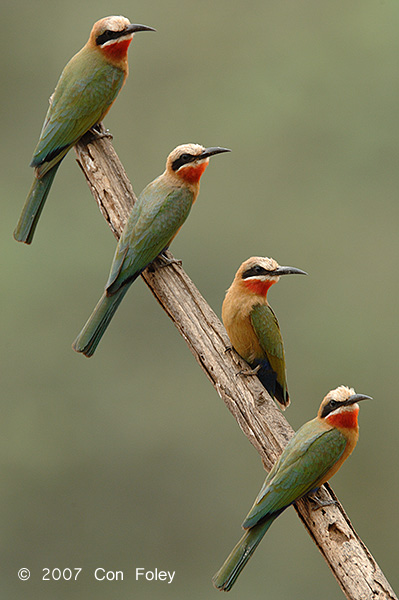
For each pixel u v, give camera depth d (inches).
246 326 307.6
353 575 245.8
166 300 297.1
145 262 298.2
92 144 328.5
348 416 263.7
